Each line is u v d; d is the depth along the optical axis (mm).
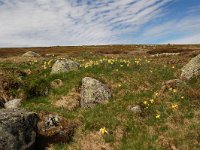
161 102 22453
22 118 16672
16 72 29328
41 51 100188
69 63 29469
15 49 112875
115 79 26406
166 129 19359
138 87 25141
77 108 23516
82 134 19250
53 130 18906
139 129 19625
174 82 24703
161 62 36625
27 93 25375
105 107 22641
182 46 92812
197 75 26391
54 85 26391
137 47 95688
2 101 24500
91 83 24188
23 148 16266
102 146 18359
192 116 20297
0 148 15156
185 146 17484
